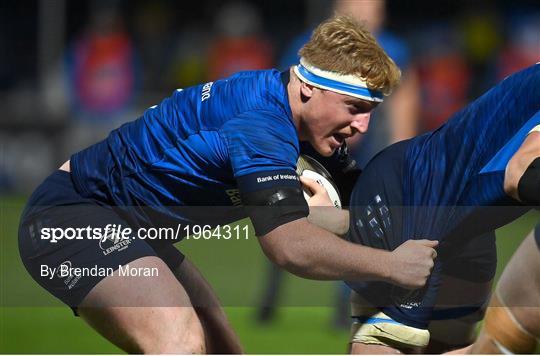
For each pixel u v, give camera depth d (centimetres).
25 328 2000
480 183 1214
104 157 1300
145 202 1280
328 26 1217
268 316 2020
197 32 4828
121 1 4944
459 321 1380
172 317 1179
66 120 4194
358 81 1197
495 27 4619
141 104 4384
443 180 1259
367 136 2123
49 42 4456
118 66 4141
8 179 4091
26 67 4712
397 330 1298
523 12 4725
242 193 1179
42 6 4456
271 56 4428
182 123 1253
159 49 4753
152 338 1175
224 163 1228
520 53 4416
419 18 4778
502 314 1228
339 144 1249
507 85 1227
